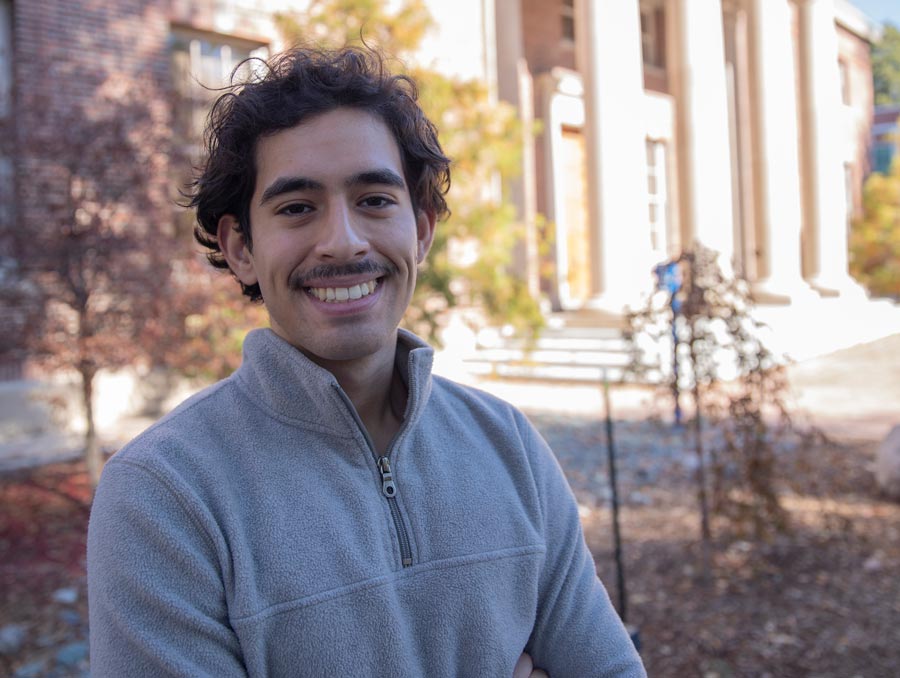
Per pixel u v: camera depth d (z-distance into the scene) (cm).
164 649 108
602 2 1152
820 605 404
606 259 1178
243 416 129
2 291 516
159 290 521
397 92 142
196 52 952
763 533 453
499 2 1339
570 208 1461
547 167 1404
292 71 134
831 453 629
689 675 343
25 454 704
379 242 132
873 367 1201
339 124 131
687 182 1229
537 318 849
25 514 548
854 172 2328
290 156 129
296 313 130
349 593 119
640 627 388
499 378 1140
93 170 513
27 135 507
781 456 654
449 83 798
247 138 134
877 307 1700
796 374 1166
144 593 110
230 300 549
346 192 130
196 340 540
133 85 586
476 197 845
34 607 405
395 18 747
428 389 139
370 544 124
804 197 1708
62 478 634
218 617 113
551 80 1389
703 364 462
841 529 479
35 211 515
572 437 771
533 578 139
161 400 879
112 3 859
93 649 112
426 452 138
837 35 2261
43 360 533
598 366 1067
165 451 120
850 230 2148
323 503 123
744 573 447
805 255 1709
